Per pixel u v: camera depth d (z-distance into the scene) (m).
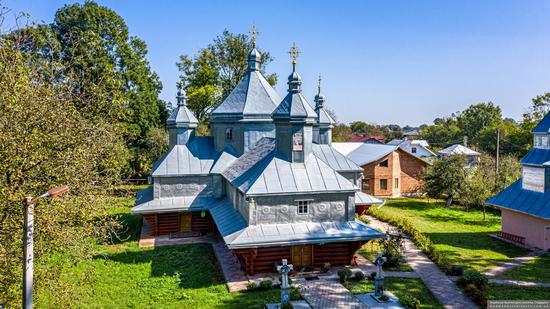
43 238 12.71
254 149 28.64
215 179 30.19
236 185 23.45
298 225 21.53
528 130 64.94
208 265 22.83
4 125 11.83
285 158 22.94
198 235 29.69
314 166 22.89
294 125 22.64
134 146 49.00
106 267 22.41
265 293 18.56
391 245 23.08
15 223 11.95
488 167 43.88
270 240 20.12
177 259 23.97
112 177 17.06
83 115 16.12
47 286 13.29
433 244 27.20
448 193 40.34
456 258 24.31
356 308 16.83
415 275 20.97
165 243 27.67
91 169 15.12
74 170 13.51
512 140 66.44
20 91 12.79
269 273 21.14
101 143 15.59
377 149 50.47
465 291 18.66
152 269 22.17
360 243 21.88
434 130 114.12
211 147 32.47
